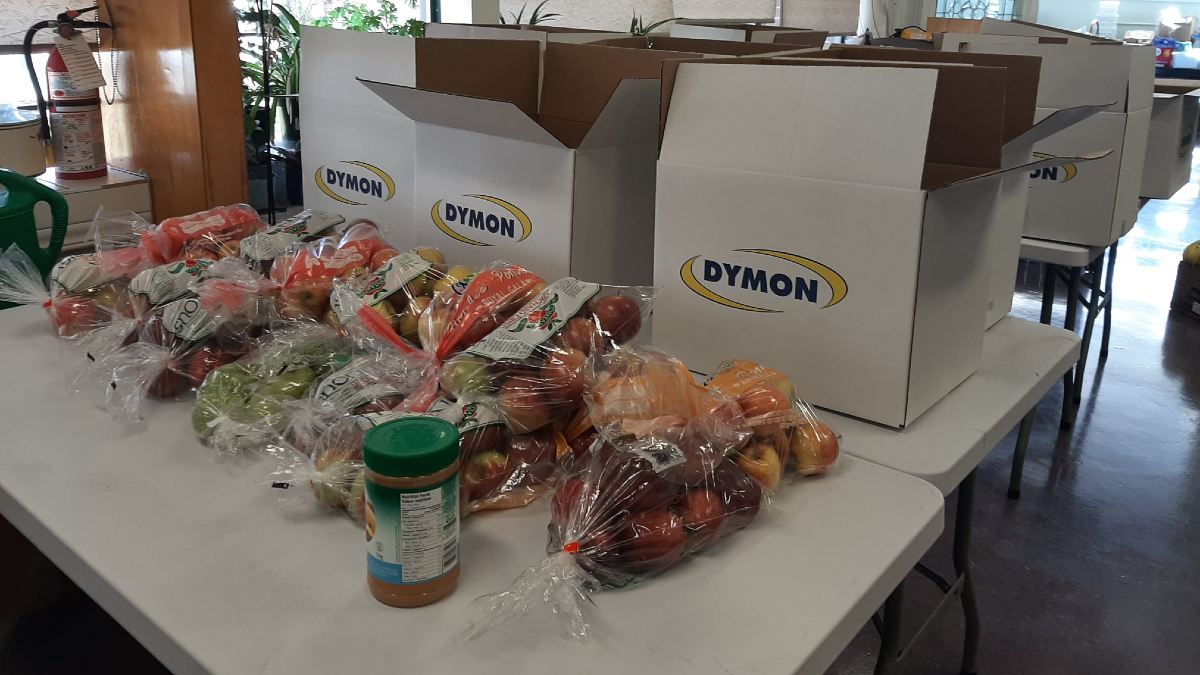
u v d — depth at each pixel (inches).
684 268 45.9
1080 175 91.7
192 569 30.0
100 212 56.3
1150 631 80.6
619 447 31.6
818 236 41.3
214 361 42.6
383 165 61.1
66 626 68.5
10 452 37.7
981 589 86.0
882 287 40.2
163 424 40.8
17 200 61.2
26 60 77.5
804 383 43.7
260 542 31.7
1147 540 95.3
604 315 38.8
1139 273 193.2
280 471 34.1
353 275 45.9
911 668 74.2
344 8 137.5
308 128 66.6
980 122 44.2
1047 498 103.2
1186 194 262.1
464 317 38.4
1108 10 307.9
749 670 25.7
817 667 27.2
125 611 28.7
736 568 30.7
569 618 27.6
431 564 28.0
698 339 46.4
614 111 45.2
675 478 30.6
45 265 62.9
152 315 44.1
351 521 33.3
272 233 52.2
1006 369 50.6
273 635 26.8
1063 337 56.5
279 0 126.0
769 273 43.2
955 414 44.2
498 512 34.3
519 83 58.4
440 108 48.5
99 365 42.6
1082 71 88.4
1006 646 77.8
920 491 36.0
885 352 41.0
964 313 45.8
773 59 48.7
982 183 43.3
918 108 38.1
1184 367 143.7
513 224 49.9
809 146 40.8
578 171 46.5
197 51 73.5
